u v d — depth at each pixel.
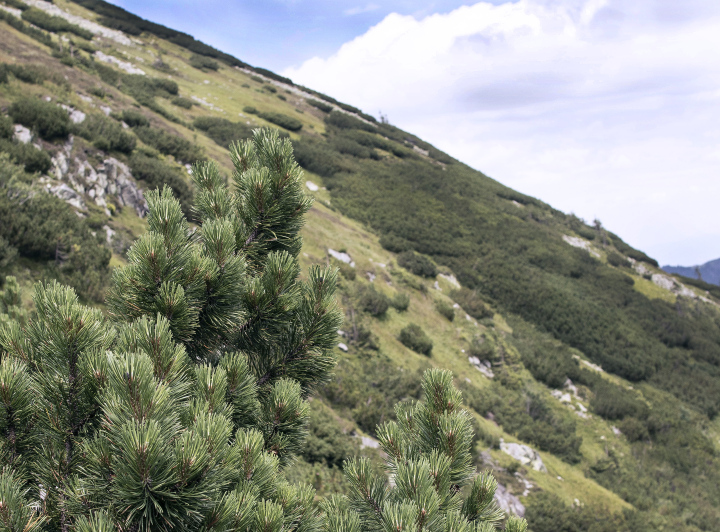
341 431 20.47
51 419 2.07
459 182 80.25
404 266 49.59
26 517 1.78
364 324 35.22
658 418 42.41
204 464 1.83
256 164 3.62
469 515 2.54
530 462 29.94
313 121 85.62
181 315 2.62
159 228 2.71
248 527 2.09
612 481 33.53
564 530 24.98
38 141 27.20
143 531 1.80
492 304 53.12
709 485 37.53
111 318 2.70
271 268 3.21
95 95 41.56
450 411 2.78
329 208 55.97
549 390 41.66
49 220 20.62
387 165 76.94
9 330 2.46
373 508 2.50
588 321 54.38
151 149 36.12
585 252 72.19
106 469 1.82
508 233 67.56
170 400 2.02
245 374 2.80
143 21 97.50
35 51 44.00
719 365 57.78
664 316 62.25
